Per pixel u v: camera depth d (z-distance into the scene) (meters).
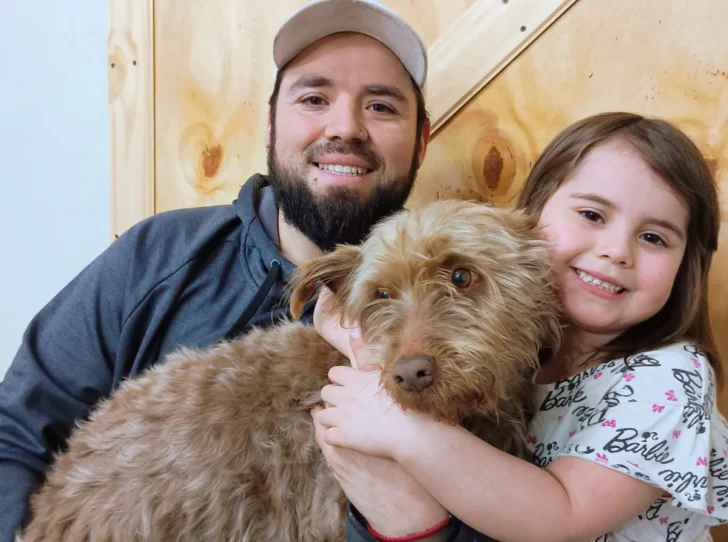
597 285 1.25
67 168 2.66
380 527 1.22
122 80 2.45
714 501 1.25
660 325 1.37
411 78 1.93
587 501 1.11
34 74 2.61
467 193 2.15
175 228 1.98
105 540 1.37
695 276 1.34
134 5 2.39
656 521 1.31
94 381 1.88
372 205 1.90
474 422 1.32
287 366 1.54
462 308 1.13
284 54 1.86
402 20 1.78
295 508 1.42
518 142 2.06
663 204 1.23
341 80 1.82
